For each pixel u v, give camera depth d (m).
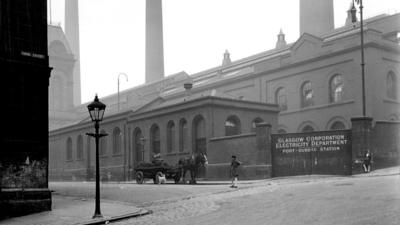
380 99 39.44
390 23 41.56
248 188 22.62
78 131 55.09
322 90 43.16
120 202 19.92
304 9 54.84
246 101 39.00
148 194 22.50
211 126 36.56
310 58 44.12
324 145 29.31
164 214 15.26
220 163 34.88
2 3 16.66
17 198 16.20
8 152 16.28
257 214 13.06
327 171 29.06
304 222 11.00
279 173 30.88
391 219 10.07
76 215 15.54
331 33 45.56
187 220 13.23
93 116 15.52
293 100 45.81
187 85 47.12
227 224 11.74
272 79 48.09
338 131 28.88
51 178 59.59
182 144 39.69
